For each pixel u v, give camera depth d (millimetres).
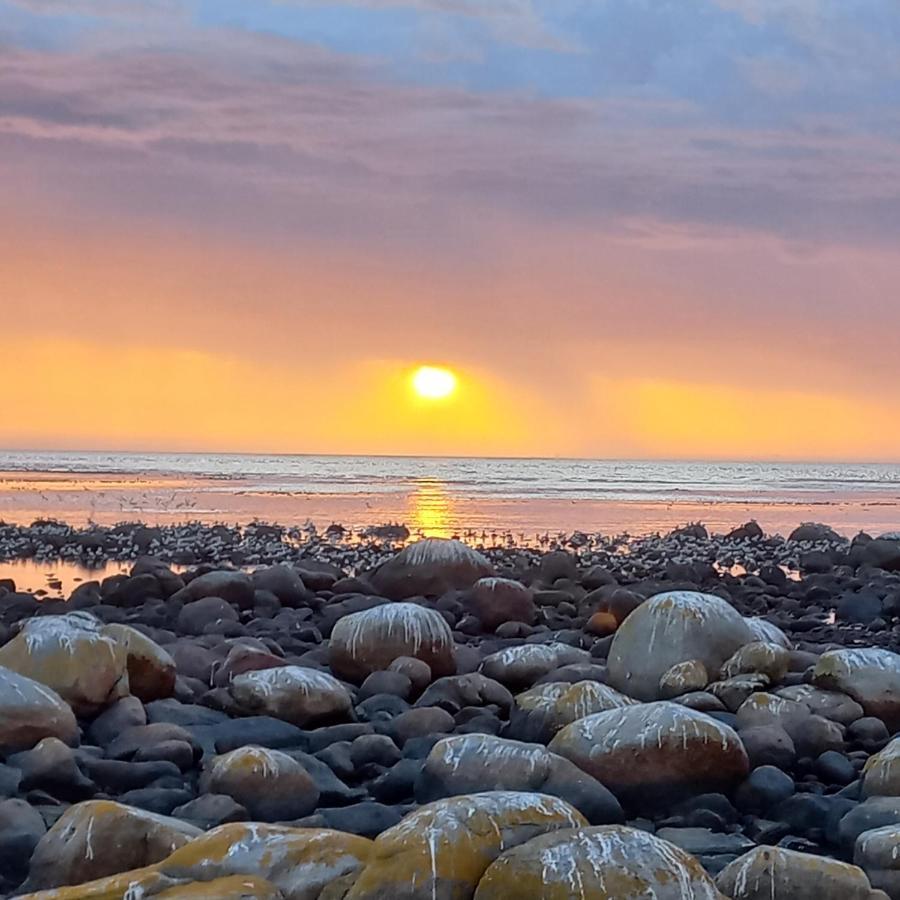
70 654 10688
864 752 10406
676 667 12000
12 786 8938
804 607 20297
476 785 8820
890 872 7570
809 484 89062
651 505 54000
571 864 6500
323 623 16656
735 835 8812
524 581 21422
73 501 48062
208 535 31141
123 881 6684
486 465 136500
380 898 6586
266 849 6906
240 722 10578
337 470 102062
